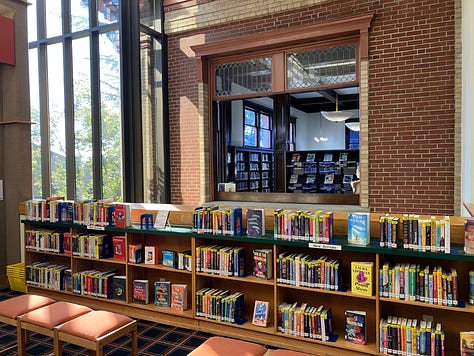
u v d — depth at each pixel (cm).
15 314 294
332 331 323
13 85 523
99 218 410
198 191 698
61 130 770
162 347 333
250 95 664
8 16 516
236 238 332
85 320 273
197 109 694
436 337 265
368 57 562
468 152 439
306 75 618
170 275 401
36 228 479
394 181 556
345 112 925
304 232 307
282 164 664
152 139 725
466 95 452
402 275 276
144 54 709
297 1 607
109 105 709
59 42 761
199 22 685
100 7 703
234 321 342
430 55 529
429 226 263
